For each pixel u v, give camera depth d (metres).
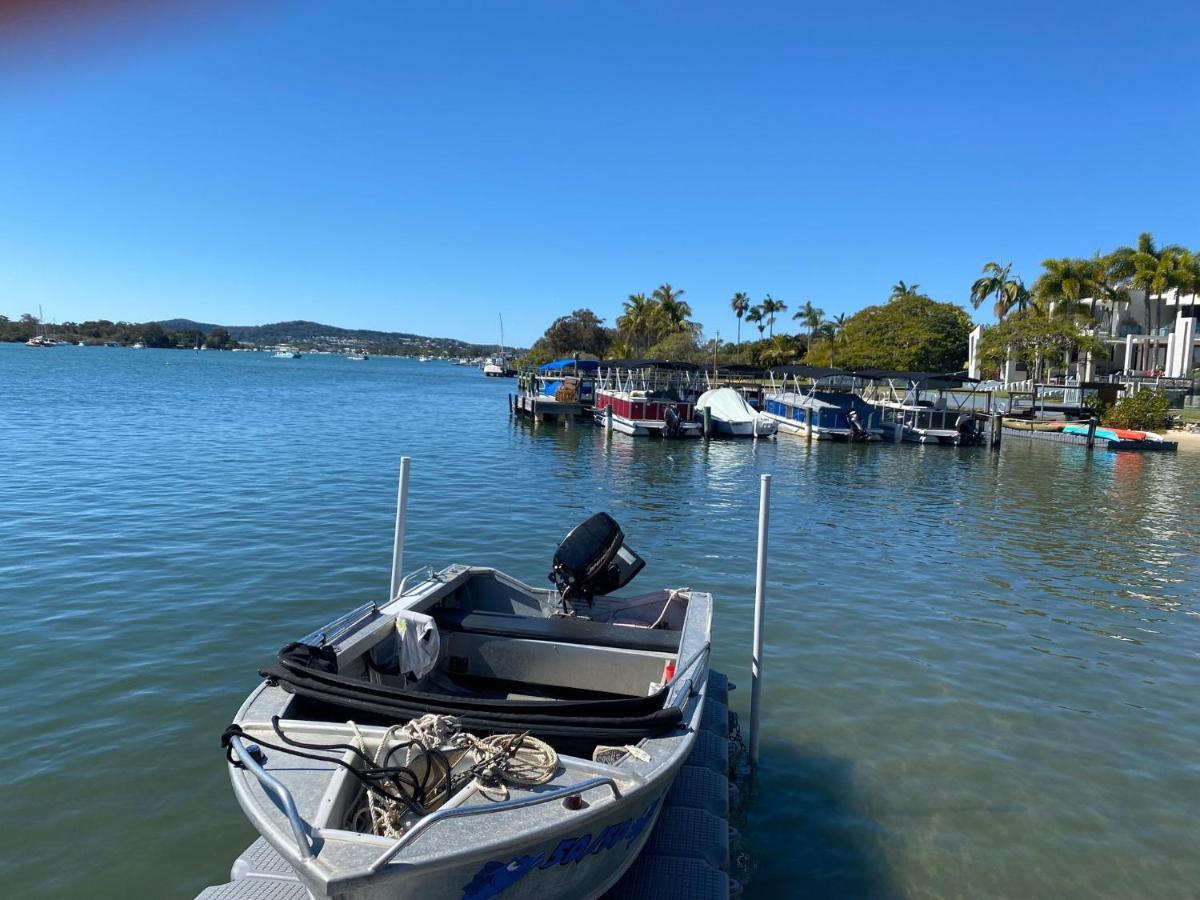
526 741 4.59
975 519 21.02
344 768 4.30
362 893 3.70
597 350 114.19
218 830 6.04
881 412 43.91
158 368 114.19
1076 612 12.70
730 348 101.94
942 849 6.31
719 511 20.94
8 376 74.75
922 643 10.91
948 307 83.94
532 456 31.48
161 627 9.99
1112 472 31.94
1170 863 6.20
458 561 14.05
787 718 8.48
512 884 4.11
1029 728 8.42
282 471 23.44
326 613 10.76
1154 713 8.90
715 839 5.65
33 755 6.94
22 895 5.28
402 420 46.84
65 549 13.43
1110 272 63.69
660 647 6.47
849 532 18.70
